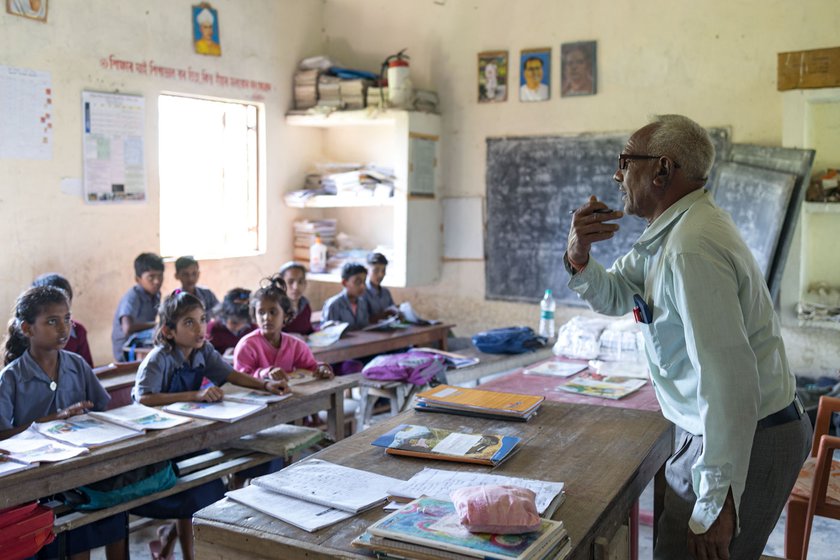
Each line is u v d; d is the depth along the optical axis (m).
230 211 5.92
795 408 1.94
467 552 1.36
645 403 2.68
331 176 6.11
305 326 4.72
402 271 5.81
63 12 4.56
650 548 3.26
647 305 1.97
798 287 4.70
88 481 2.34
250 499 1.70
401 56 5.87
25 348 2.76
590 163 5.48
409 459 1.96
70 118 4.63
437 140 6.05
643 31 5.23
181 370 3.05
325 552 1.47
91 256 4.79
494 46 5.81
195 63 5.37
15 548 2.14
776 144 4.84
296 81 6.14
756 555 1.96
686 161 1.92
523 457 1.99
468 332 6.10
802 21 4.71
